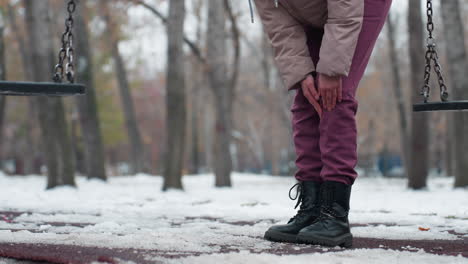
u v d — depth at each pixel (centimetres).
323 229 278
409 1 1241
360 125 4028
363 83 4022
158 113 5503
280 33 293
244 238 297
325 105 281
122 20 1850
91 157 1638
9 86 252
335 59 269
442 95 304
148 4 1692
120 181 1848
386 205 681
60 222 415
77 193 997
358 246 281
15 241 266
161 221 436
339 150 282
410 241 301
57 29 2319
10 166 5066
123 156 5894
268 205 648
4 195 852
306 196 297
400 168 5634
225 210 575
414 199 836
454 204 700
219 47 1594
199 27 2531
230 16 1866
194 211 560
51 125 1175
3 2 1828
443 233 341
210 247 257
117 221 426
